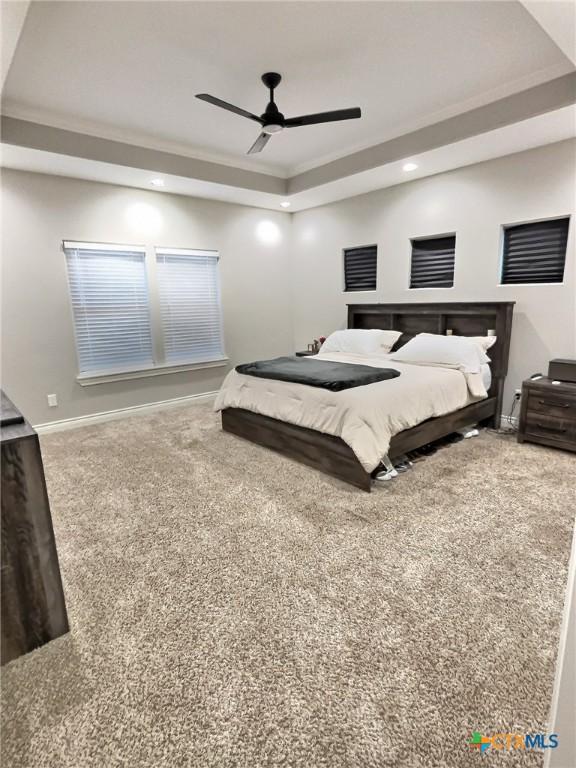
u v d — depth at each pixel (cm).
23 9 162
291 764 116
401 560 204
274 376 352
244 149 418
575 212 340
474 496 267
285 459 337
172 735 125
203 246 512
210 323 535
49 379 417
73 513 259
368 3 210
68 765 117
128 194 445
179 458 345
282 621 168
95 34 228
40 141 329
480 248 401
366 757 117
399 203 462
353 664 147
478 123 323
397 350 462
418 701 133
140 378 480
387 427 283
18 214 382
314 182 464
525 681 138
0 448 142
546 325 369
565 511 246
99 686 141
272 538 226
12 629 152
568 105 279
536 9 167
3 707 134
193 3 205
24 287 392
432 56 260
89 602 181
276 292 598
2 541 146
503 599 176
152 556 213
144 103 314
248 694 137
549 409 339
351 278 543
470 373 360
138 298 468
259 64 263
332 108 331
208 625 167
